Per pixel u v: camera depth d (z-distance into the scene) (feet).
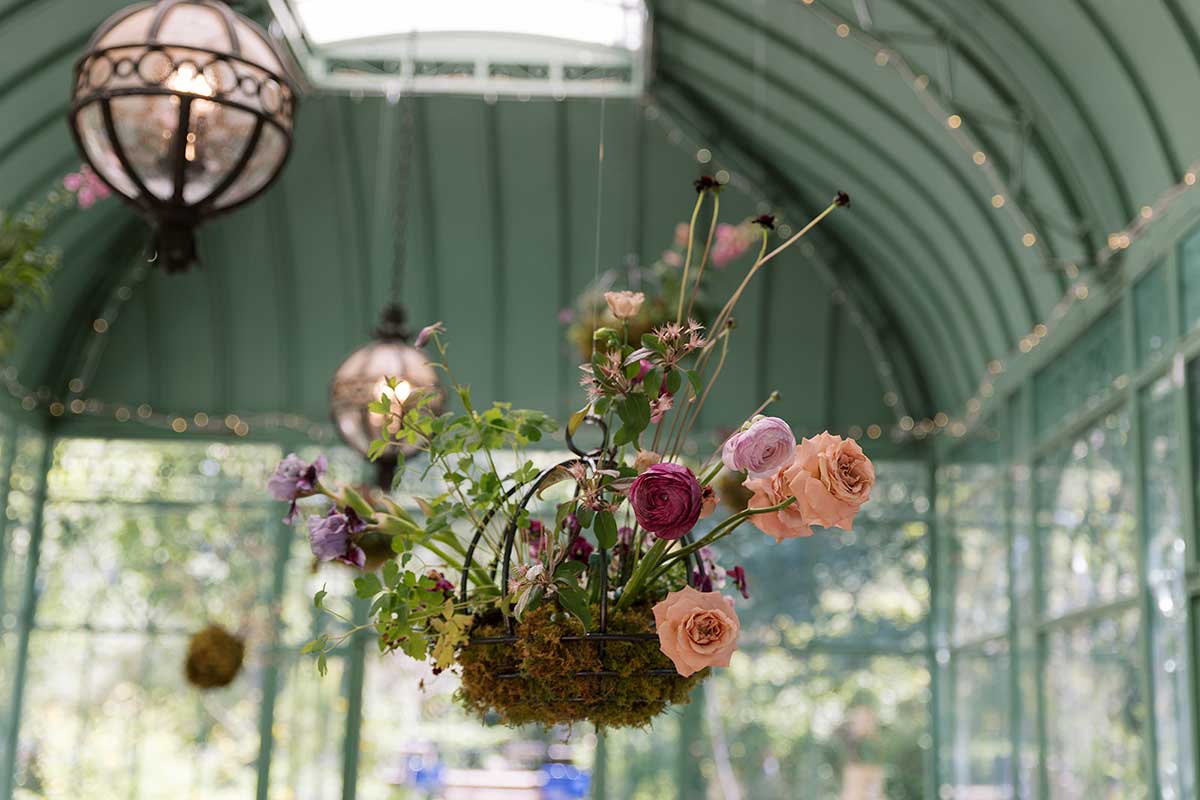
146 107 10.09
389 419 9.40
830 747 30.55
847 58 21.93
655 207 30.04
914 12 18.94
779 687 30.86
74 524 32.07
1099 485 20.04
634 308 9.05
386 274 31.45
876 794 30.27
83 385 32.37
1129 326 18.48
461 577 8.85
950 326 28.07
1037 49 17.95
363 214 30.53
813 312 31.40
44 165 25.98
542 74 26.96
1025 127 19.03
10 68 22.79
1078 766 20.74
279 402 32.55
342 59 26.96
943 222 24.82
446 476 9.11
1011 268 23.35
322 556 9.12
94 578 31.89
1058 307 21.94
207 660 27.78
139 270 31.22
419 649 8.44
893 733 30.53
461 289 31.60
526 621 8.18
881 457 31.68
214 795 31.04
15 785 30.91
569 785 30.96
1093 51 17.04
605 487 8.31
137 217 29.89
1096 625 19.98
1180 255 16.75
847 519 7.87
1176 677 16.74
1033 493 23.47
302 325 32.19
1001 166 20.22
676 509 7.80
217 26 10.36
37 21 22.02
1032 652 23.25
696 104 27.17
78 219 28.35
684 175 29.37
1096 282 19.81
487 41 26.81
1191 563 16.20
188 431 32.42
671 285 20.89
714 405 31.83
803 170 27.48
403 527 9.26
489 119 28.48
